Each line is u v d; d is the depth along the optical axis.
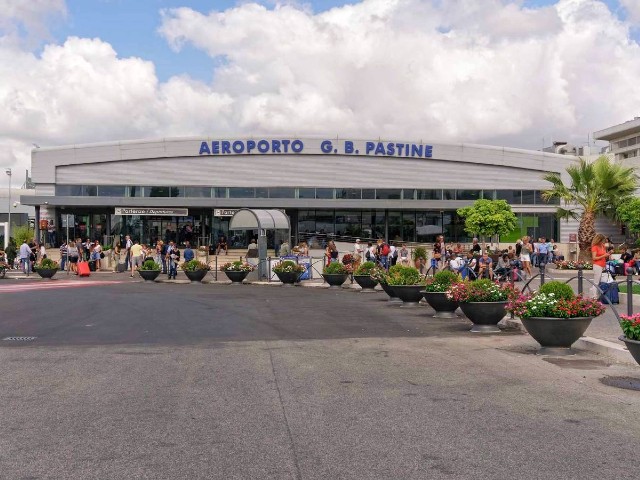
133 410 6.70
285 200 48.09
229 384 7.94
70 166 49.72
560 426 6.09
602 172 31.95
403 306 17.83
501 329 13.02
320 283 27.52
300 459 5.13
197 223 49.53
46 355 10.17
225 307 17.78
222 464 5.02
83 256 38.62
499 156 51.84
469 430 5.95
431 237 50.62
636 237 47.75
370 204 48.50
